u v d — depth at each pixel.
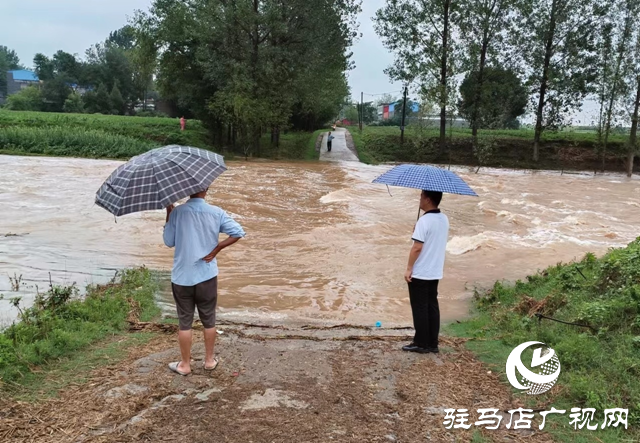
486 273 10.66
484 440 3.90
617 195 25.16
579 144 44.31
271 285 9.27
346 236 13.30
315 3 36.81
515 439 3.93
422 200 5.78
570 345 5.37
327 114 63.66
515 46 41.56
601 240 14.09
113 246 11.55
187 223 4.74
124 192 4.33
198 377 4.86
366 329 6.99
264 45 38.09
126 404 4.26
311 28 37.47
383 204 18.52
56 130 35.31
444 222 5.69
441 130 43.47
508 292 8.45
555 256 12.04
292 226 14.38
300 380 4.88
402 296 8.90
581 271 8.38
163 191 4.35
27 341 5.42
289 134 55.41
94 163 29.31
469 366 5.32
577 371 4.88
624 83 39.28
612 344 5.30
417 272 5.63
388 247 12.27
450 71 41.06
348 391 4.66
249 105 36.19
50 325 5.83
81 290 8.23
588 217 18.11
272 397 4.50
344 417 4.19
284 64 37.03
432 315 5.69
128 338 5.94
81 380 4.70
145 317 6.93
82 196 17.67
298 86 38.53
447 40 41.56
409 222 15.32
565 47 40.81
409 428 4.05
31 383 4.59
